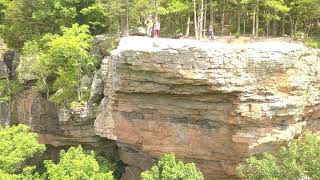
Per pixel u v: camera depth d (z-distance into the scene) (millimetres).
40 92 47188
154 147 37000
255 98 32562
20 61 50156
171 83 33219
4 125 51406
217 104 33781
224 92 32344
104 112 40000
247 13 52594
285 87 33344
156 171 30844
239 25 49594
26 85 50562
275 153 33969
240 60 32281
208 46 32531
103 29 53188
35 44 48312
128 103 36906
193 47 32031
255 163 30234
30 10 53438
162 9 46906
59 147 46625
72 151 33656
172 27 53906
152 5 46812
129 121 37688
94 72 43812
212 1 50906
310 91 34312
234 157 34562
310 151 28969
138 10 46938
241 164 32844
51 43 42531
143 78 34031
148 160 39344
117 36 45469
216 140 34812
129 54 33312
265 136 33250
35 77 48250
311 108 34906
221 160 35250
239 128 33406
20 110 50844
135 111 37031
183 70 32281
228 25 54531
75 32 43531
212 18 47906
